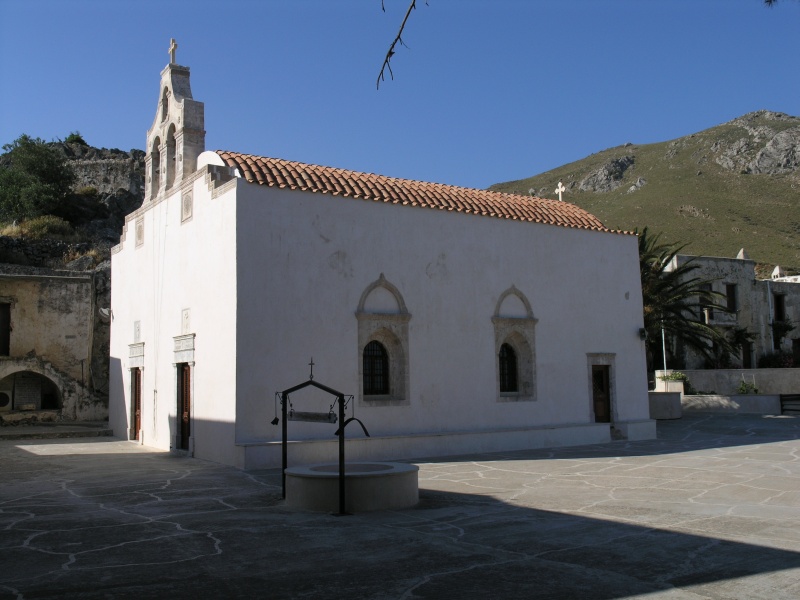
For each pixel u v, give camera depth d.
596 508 9.79
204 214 16.41
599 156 180.25
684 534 8.11
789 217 102.88
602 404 20.86
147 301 19.80
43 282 25.55
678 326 28.28
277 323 15.20
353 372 16.12
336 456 15.18
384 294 16.92
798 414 27.52
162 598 5.79
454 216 18.30
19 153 44.16
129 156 55.78
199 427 16.16
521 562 6.89
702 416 27.39
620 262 21.64
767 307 42.22
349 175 18.02
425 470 14.01
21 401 25.25
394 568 6.69
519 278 19.28
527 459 15.80
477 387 18.06
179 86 19.09
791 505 9.91
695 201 116.06
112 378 22.61
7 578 6.39
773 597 5.78
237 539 7.94
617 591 5.95
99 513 9.57
